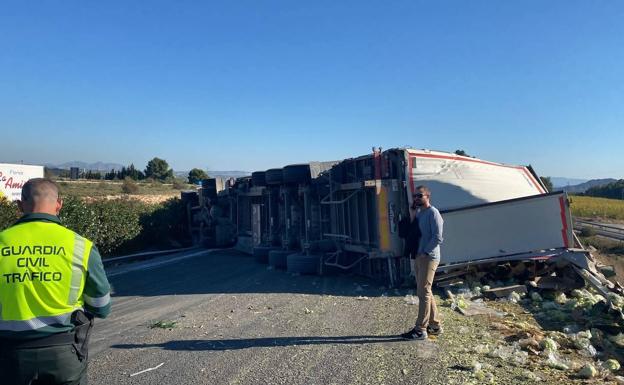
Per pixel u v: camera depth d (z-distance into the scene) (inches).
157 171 3228.3
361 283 428.5
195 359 227.0
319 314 310.8
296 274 479.2
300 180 513.3
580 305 311.6
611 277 402.6
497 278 382.3
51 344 110.6
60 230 117.7
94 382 201.0
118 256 660.7
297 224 530.3
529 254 373.4
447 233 386.9
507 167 522.0
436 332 256.2
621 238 1169.4
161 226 804.0
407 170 405.7
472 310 314.0
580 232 1222.9
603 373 200.1
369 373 203.0
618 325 272.8
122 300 384.2
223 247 762.8
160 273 521.7
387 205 406.0
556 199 373.7
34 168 569.3
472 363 208.2
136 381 201.3
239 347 243.8
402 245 401.4
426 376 197.5
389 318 293.7
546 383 189.9
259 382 197.2
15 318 108.4
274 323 290.2
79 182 2085.4
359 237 458.6
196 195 879.7
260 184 594.6
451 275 382.9
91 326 119.8
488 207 384.8
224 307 341.4
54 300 111.3
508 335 255.0
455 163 445.7
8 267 110.4
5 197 510.3
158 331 278.8
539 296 343.6
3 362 109.1
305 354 230.2
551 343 235.9
